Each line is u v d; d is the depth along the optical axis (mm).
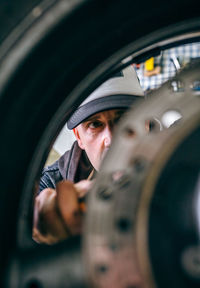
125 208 265
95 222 270
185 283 254
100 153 809
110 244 262
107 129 779
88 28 356
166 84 311
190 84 303
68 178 904
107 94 732
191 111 292
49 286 313
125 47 415
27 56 334
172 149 274
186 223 260
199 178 269
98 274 260
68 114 469
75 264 307
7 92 333
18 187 368
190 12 395
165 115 303
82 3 330
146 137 286
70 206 411
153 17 388
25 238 363
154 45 465
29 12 339
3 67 332
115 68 473
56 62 363
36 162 407
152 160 272
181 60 1391
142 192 264
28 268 327
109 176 282
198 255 254
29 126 372
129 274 256
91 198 279
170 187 269
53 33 337
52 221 411
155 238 258
